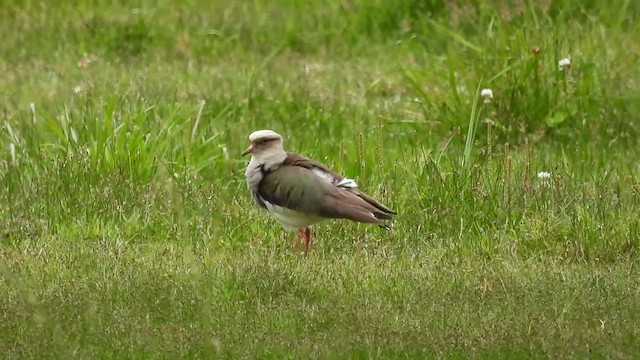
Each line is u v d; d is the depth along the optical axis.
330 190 10.88
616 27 18.33
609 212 12.15
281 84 17.34
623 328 9.38
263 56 19.22
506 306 9.89
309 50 19.52
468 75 16.16
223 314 9.65
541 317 9.62
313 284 10.36
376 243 11.66
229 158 13.91
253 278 10.38
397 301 10.02
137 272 10.50
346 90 17.28
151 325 9.39
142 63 18.77
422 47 18.77
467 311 9.76
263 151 11.23
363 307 9.82
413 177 13.05
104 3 20.94
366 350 8.99
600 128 15.27
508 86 15.50
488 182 12.86
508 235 11.87
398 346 9.00
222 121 15.82
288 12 20.48
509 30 18.12
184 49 19.19
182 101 15.98
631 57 17.16
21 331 9.22
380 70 18.20
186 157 13.51
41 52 19.12
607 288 10.31
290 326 9.45
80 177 12.88
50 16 20.28
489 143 13.73
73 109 15.93
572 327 9.38
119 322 9.40
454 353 8.95
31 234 11.96
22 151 13.62
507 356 8.92
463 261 11.13
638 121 15.47
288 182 10.97
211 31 19.77
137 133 13.41
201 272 10.52
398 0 20.05
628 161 14.39
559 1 18.91
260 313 9.70
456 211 12.31
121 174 12.88
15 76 17.92
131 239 11.82
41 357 8.83
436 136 15.16
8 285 10.25
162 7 20.70
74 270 10.66
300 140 14.99
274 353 8.94
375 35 19.75
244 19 20.31
